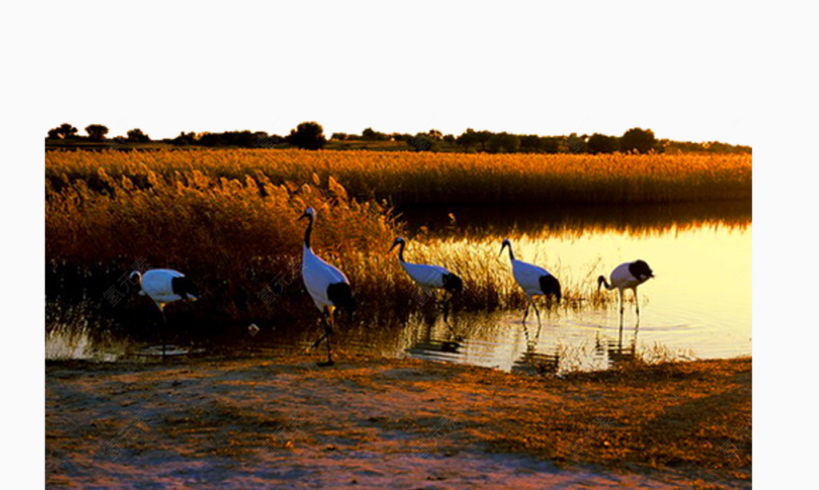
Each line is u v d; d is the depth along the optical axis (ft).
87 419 24.16
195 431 23.06
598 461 20.89
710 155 142.31
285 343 38.99
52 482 18.99
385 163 119.65
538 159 135.64
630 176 118.62
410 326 43.42
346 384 28.25
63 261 55.36
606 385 30.14
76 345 38.11
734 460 21.15
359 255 52.39
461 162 123.75
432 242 68.03
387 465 20.30
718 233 86.63
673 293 53.01
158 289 40.70
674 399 27.66
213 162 111.45
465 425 23.72
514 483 19.11
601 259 66.80
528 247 73.20
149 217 55.72
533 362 35.37
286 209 54.60
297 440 22.24
